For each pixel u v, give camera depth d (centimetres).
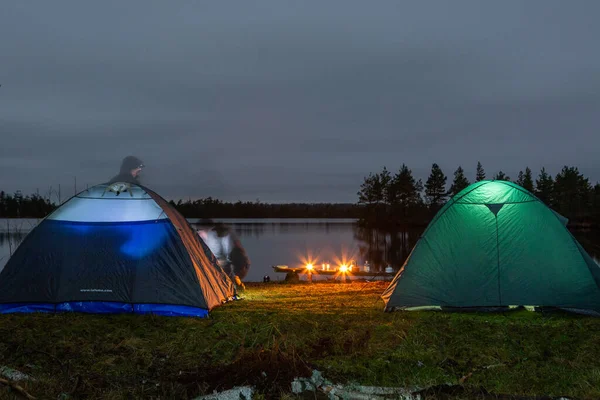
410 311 802
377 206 6506
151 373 503
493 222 813
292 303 905
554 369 514
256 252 2836
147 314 774
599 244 2841
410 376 493
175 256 806
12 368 506
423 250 826
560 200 5728
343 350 584
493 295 785
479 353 570
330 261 2405
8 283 793
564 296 771
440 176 6006
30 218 2955
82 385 457
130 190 855
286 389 446
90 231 823
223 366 515
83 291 788
